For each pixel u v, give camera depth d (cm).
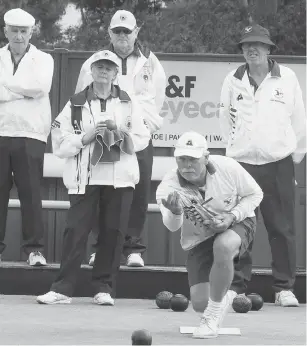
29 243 2072
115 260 1908
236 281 1920
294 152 2042
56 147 1883
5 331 1540
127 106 1898
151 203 2267
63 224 2236
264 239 2241
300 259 2245
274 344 1462
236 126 2003
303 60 2261
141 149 1914
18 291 2058
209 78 2269
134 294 2070
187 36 2959
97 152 1858
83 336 1511
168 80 2266
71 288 1912
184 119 2269
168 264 2230
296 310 1919
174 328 1627
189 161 1498
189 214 1550
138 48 2050
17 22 2000
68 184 1886
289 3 2952
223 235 1511
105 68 1870
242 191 1548
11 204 2166
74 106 1878
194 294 1590
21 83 2014
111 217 1886
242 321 1730
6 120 2025
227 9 2970
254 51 1973
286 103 2002
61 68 2272
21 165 2034
